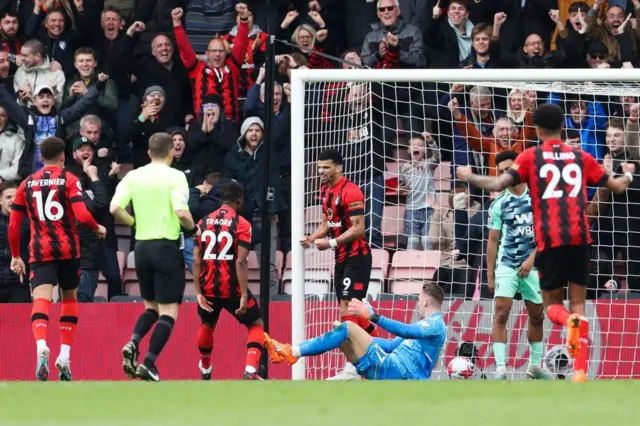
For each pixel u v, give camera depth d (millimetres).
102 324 46812
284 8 54594
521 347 44188
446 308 44438
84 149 48750
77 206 35719
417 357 33625
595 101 46469
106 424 18016
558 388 23297
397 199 48125
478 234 46906
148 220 34312
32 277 36031
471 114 49000
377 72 42156
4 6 53906
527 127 47531
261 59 53031
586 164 28750
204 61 52812
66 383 26781
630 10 53344
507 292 39781
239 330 46531
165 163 35000
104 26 53188
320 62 53000
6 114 51031
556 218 28344
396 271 46875
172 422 18094
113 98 51594
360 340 33219
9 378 47062
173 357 46531
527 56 51375
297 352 33094
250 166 49500
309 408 19656
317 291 45375
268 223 42500
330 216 40250
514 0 53156
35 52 51406
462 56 52469
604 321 44562
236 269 38250
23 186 36312
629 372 44375
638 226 47000
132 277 50500
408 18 53531
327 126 48781
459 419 18000
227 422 17984
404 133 50375
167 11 55156
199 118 50688
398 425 17375
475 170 48156
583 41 51281
